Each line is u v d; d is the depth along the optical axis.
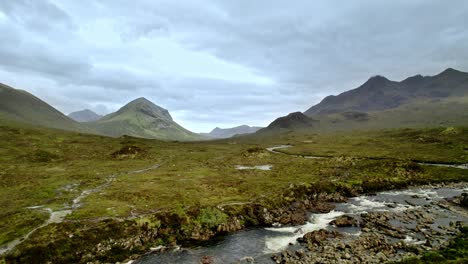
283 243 41.19
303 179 77.38
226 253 38.31
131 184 70.88
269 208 54.19
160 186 68.81
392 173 86.44
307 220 50.91
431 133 186.62
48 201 54.41
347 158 113.62
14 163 94.81
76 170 89.25
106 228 41.06
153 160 118.25
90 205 51.59
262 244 41.03
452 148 132.62
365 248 37.47
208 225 46.75
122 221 43.38
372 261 33.25
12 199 55.84
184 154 143.25
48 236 37.56
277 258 35.91
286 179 78.12
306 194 64.62
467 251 32.69
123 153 124.50
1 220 43.59
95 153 126.88
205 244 41.28
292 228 47.28
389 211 54.91
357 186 72.06
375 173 86.31
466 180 81.19
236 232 45.97
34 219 43.50
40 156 107.69
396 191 72.38
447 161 105.31
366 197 66.62
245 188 67.56
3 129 144.38
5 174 77.38
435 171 89.25
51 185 67.75
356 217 52.00
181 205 51.88
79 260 35.12
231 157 132.12
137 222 43.59
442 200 62.50
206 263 35.41
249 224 49.19
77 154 121.44
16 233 38.53
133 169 95.44
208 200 56.25
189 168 99.94
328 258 34.84
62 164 100.19
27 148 118.06
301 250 37.44
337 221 48.12
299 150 160.75
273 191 64.25
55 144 135.00
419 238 40.47
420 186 77.00
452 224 45.88
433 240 39.12
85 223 42.34
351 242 39.38
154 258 37.03
